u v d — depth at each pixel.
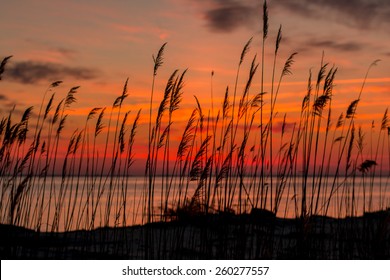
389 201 12.17
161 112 10.06
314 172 9.78
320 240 10.34
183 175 9.98
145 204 10.86
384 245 9.65
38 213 11.09
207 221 9.63
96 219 18.73
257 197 9.94
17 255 9.96
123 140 11.14
